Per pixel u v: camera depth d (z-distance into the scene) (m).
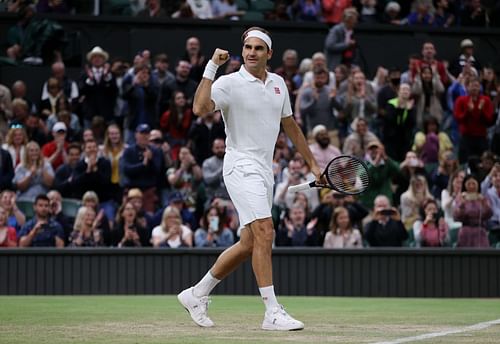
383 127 26.75
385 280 22.23
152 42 29.91
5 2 29.27
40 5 29.77
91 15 29.69
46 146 24.89
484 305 17.72
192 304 11.35
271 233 10.89
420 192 24.44
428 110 27.55
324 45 30.39
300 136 11.63
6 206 22.92
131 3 30.59
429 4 32.19
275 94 11.20
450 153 26.12
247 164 11.02
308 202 23.92
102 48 29.72
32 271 21.55
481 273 22.44
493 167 24.70
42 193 24.12
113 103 26.61
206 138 25.62
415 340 9.62
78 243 22.45
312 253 22.09
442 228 23.64
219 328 11.10
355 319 13.10
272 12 31.12
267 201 11.05
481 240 23.69
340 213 22.84
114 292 21.66
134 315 13.54
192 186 24.31
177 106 26.11
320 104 26.25
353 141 25.34
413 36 31.16
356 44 29.73
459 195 23.78
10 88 28.14
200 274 21.83
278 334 10.25
